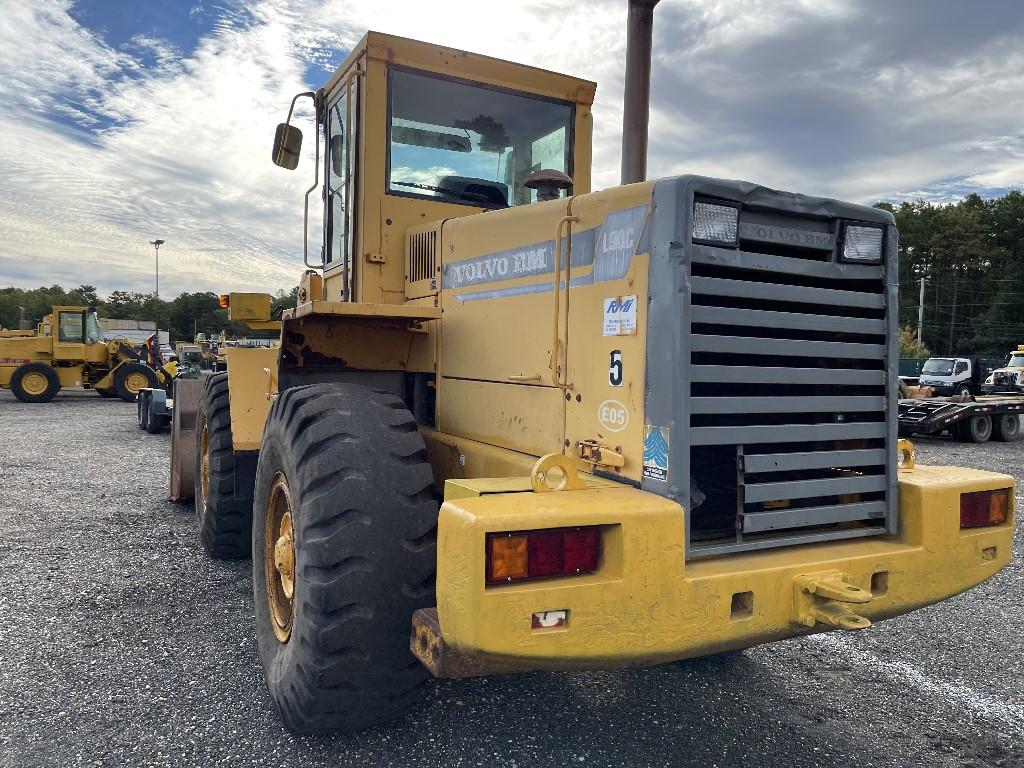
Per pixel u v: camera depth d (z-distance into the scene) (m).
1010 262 67.31
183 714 2.96
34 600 4.27
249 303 5.89
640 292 2.35
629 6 5.16
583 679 3.38
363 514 2.46
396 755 2.69
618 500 2.17
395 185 3.89
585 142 4.38
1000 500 2.84
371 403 2.78
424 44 3.88
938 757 2.82
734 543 2.42
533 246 2.88
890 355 2.70
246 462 4.82
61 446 11.00
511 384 3.01
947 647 3.94
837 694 3.34
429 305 3.64
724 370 2.33
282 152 4.59
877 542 2.65
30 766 2.58
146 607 4.17
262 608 3.14
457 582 1.97
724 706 3.18
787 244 2.47
